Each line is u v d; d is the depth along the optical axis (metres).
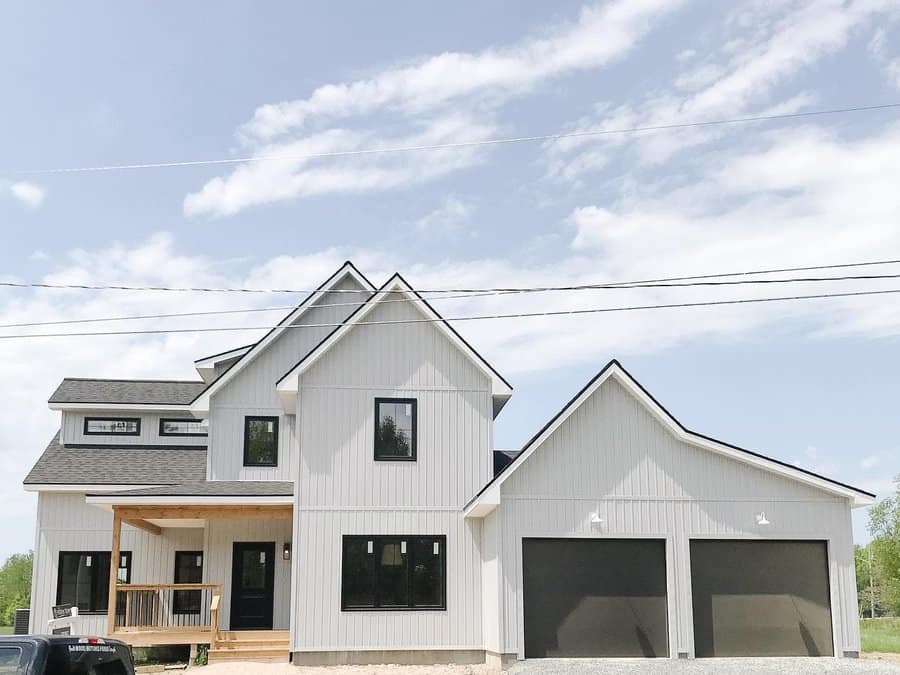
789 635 21.80
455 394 24.19
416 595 22.97
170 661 24.73
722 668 19.80
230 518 23.62
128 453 29.12
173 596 26.80
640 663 20.50
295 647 22.31
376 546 23.09
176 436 29.77
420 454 23.72
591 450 22.06
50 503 27.47
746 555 22.09
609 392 22.41
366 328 24.19
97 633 26.77
